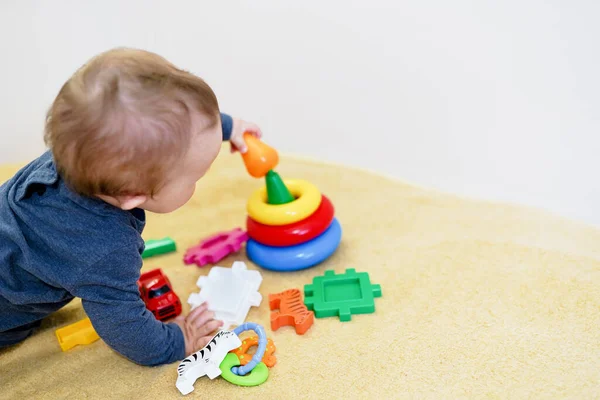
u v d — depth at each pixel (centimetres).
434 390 80
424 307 97
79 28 174
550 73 142
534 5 144
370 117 157
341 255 115
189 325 95
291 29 164
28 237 81
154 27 177
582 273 100
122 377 89
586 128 134
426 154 150
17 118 168
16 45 168
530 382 80
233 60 174
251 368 84
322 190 140
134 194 77
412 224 123
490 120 145
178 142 75
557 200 127
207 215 135
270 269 113
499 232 116
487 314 94
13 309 89
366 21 156
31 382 90
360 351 89
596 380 79
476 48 148
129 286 83
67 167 74
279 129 172
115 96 72
